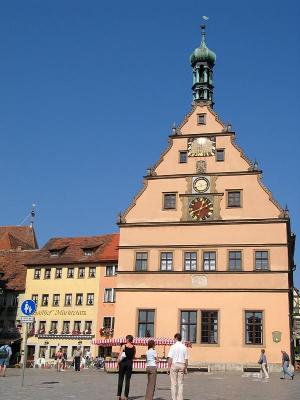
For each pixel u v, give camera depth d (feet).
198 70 179.93
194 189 162.91
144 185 167.53
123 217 166.30
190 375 122.52
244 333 148.15
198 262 156.56
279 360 143.84
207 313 152.05
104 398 62.59
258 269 151.64
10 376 104.99
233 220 156.87
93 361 191.52
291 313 159.12
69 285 221.05
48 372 132.36
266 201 156.35
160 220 163.12
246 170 160.35
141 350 154.10
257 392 76.95
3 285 236.22
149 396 57.57
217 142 165.48
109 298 212.43
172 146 168.86
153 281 158.30
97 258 220.84
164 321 154.51
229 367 146.00
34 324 221.46
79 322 214.90
